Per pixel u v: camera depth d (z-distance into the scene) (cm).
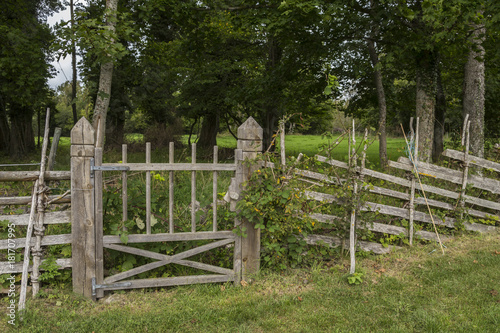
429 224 557
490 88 1466
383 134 1291
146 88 2503
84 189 376
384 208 518
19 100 1257
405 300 389
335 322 351
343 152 1750
